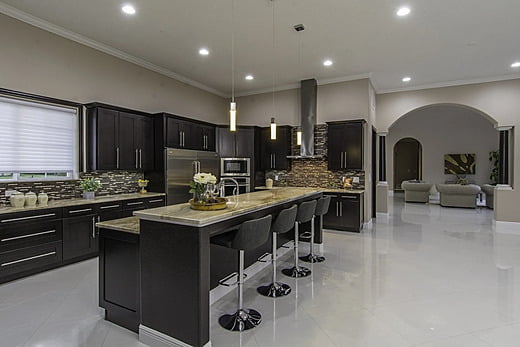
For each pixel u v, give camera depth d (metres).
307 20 3.65
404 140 13.77
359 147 5.52
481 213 7.79
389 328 2.31
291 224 2.93
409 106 6.61
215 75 5.82
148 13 3.48
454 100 6.22
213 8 3.37
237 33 4.00
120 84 4.72
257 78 6.03
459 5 3.32
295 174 6.50
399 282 3.21
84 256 3.84
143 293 2.15
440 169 11.59
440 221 6.65
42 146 3.81
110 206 4.11
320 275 3.42
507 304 2.70
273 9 3.38
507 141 5.95
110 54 4.56
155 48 4.51
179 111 5.89
